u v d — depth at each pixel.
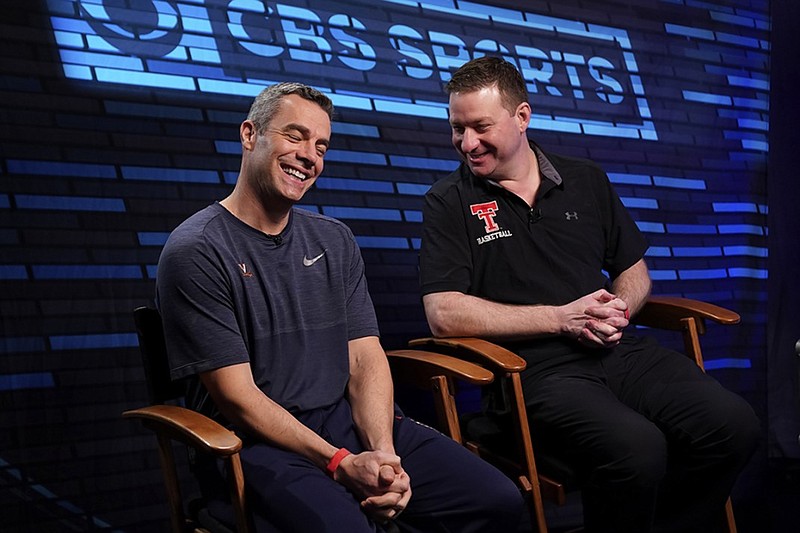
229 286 1.84
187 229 1.86
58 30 2.30
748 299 3.11
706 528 2.56
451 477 1.82
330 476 1.74
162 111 2.40
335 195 2.59
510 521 1.80
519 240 2.25
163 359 1.89
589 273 2.28
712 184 3.08
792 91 3.18
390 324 2.65
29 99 2.27
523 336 2.14
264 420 1.77
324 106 1.93
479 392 2.78
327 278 1.98
